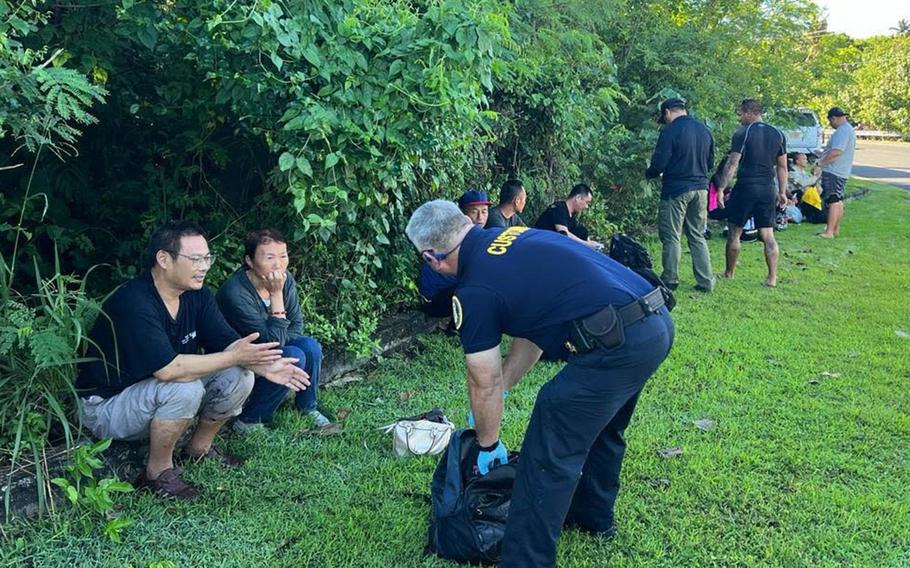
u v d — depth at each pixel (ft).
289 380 11.47
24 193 13.34
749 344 18.84
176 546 9.81
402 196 16.76
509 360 10.78
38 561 9.29
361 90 12.30
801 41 38.55
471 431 10.20
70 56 11.52
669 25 32.83
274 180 13.92
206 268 10.82
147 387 10.51
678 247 24.31
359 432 13.33
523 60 20.04
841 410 14.75
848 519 10.82
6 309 10.47
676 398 15.24
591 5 26.04
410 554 9.89
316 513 10.64
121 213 14.89
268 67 12.00
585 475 10.05
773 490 11.67
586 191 21.09
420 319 18.21
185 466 11.67
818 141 55.31
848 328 20.34
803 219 39.22
